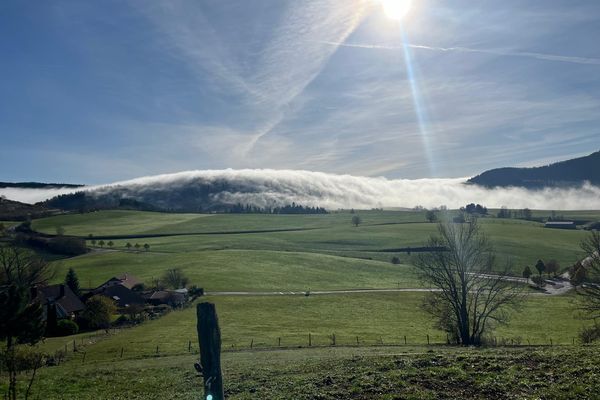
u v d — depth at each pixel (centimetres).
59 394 2819
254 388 2361
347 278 12769
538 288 11388
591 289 5703
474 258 4888
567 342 6000
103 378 3219
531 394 1828
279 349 4859
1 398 2727
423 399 1855
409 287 11625
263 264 14188
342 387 2134
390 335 6512
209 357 1279
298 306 9206
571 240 18012
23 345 5375
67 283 10719
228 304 9375
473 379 2056
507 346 3906
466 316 4838
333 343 5503
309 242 19225
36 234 19712
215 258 15012
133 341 5984
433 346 4503
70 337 6850
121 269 14138
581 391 1784
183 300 9856
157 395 2658
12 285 5625
